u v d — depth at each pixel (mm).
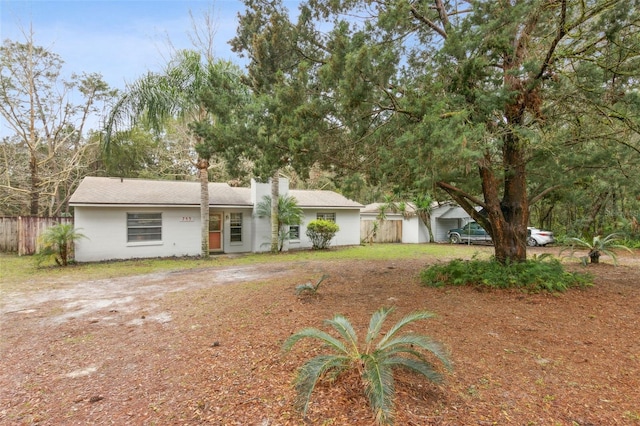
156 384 3197
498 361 3492
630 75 5262
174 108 11977
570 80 5453
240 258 13375
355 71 4621
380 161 5582
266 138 5973
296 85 5523
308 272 9586
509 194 7176
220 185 17375
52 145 21578
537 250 15898
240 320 5012
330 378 2971
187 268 10844
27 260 12617
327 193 20281
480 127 4422
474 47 4961
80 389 3154
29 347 4215
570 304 5422
